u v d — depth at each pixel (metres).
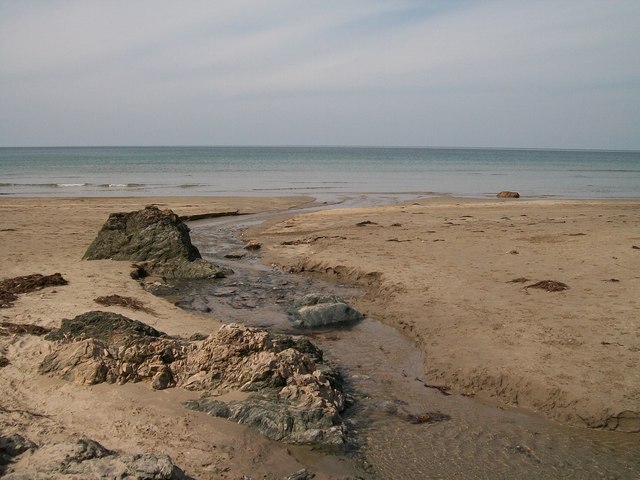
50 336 10.27
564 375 9.53
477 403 9.34
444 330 12.06
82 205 34.34
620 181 63.09
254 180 60.62
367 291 15.91
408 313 13.28
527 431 8.42
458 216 29.28
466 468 7.43
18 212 30.55
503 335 11.41
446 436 8.25
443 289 14.77
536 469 7.43
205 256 21.34
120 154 181.25
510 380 9.62
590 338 10.90
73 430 7.53
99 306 13.21
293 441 7.74
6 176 66.69
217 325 12.65
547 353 10.39
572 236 21.25
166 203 36.28
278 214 32.75
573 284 14.45
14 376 9.06
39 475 5.64
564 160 146.00
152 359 9.13
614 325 11.45
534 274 15.63
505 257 18.00
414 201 38.44
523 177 69.38
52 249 20.34
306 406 8.30
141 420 7.86
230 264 19.89
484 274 15.98
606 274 15.27
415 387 9.92
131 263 18.34
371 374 10.48
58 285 15.09
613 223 25.11
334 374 9.73
